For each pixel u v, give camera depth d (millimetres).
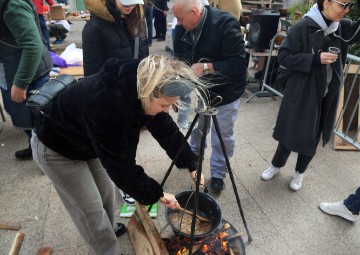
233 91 1868
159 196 1171
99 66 1861
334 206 2031
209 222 1491
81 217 1322
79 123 1052
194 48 1809
